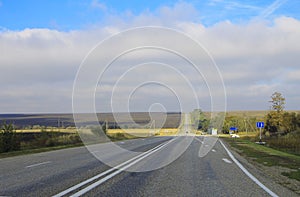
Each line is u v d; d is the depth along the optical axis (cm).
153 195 905
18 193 910
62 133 4162
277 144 4281
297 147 3884
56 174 1292
